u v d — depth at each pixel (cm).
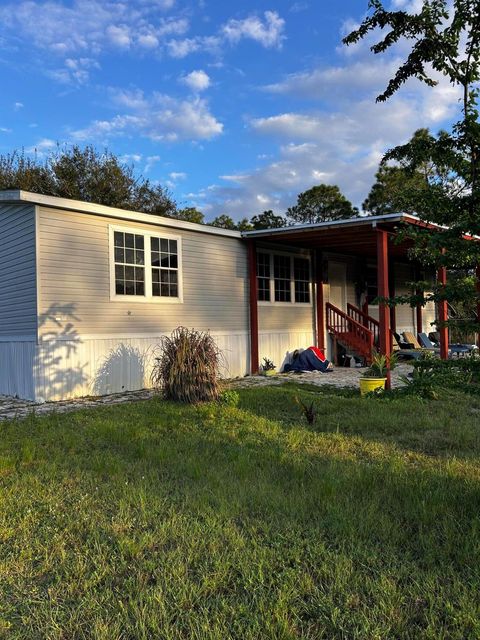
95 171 2528
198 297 1100
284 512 327
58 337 858
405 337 1700
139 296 983
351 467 420
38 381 834
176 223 1037
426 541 281
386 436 543
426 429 571
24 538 298
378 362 888
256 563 260
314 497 350
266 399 778
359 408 696
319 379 1109
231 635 205
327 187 3394
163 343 873
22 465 444
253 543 283
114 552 277
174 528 303
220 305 1152
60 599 234
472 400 734
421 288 554
